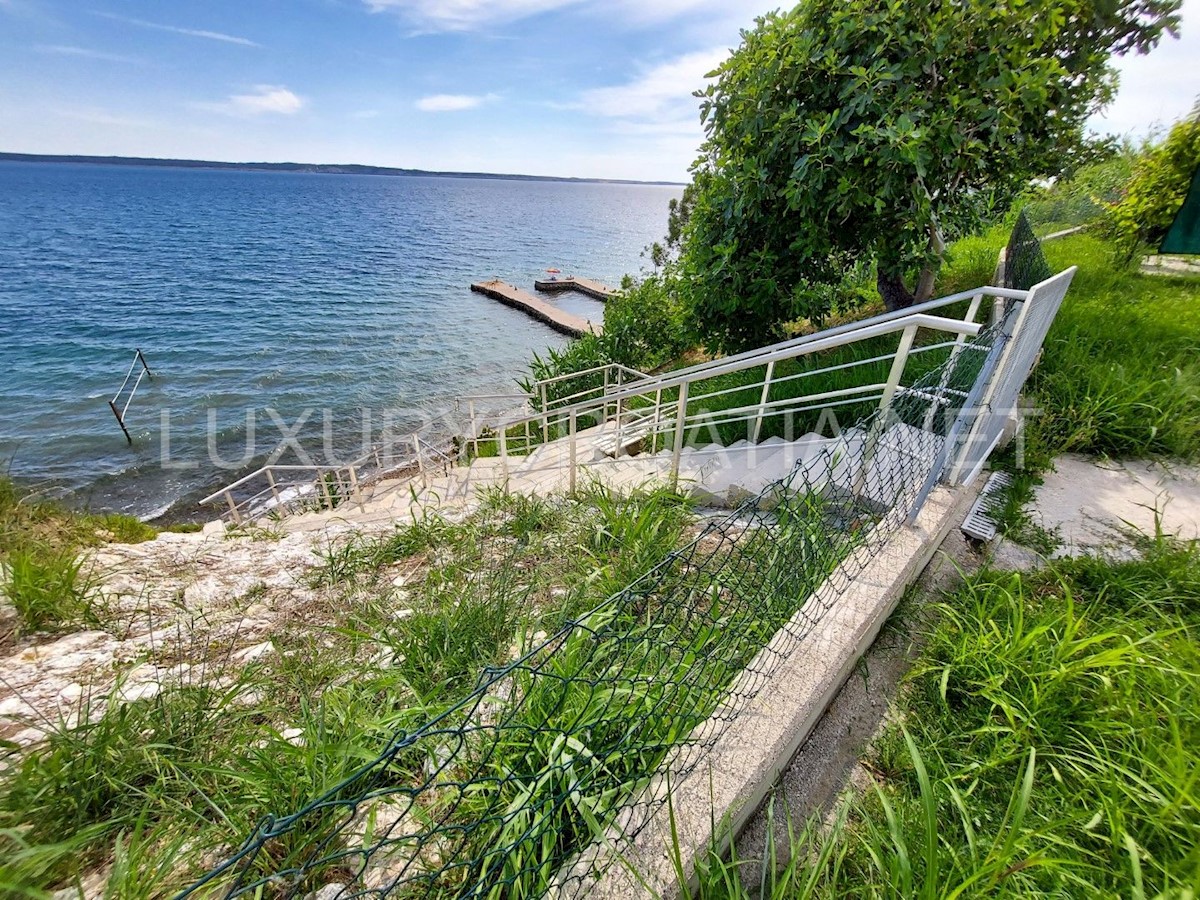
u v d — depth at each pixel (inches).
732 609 72.1
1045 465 125.9
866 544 84.0
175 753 64.4
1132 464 129.3
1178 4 151.6
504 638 85.5
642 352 444.1
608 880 43.9
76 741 61.7
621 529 112.8
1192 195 241.4
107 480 468.1
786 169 164.4
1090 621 80.9
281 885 51.2
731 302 190.1
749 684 61.7
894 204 155.9
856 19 145.2
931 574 96.7
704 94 180.2
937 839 48.7
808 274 190.2
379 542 139.3
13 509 147.3
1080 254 289.3
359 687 74.7
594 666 62.9
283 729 70.6
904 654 79.1
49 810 56.4
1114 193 335.3
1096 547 101.2
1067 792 56.5
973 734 63.6
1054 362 159.2
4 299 1190.3
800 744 66.4
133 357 818.2
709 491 133.9
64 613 98.4
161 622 102.5
